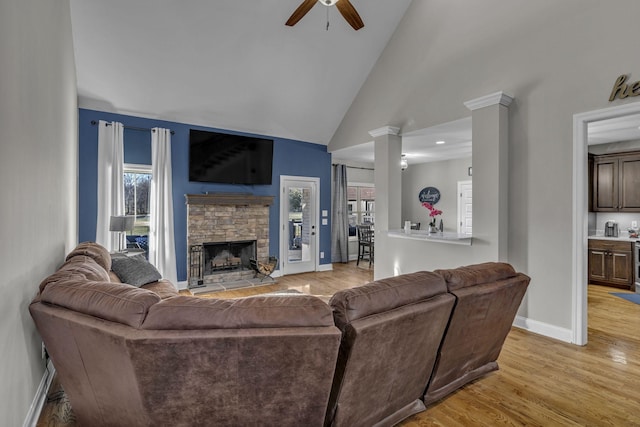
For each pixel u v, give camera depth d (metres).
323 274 6.24
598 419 1.95
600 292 4.68
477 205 3.54
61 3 2.65
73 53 3.62
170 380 1.33
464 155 6.76
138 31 3.75
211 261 5.49
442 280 1.90
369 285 1.67
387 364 1.67
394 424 1.88
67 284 1.58
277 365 1.36
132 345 1.26
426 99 4.39
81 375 1.57
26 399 1.70
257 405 1.44
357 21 3.20
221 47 4.23
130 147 4.63
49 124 2.14
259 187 5.84
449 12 4.07
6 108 1.34
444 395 2.15
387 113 5.04
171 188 4.87
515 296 2.28
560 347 2.93
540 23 3.20
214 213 5.27
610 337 3.15
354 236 7.89
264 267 5.52
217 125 5.35
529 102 3.28
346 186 7.49
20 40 1.52
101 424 1.67
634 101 2.60
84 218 4.29
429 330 1.79
